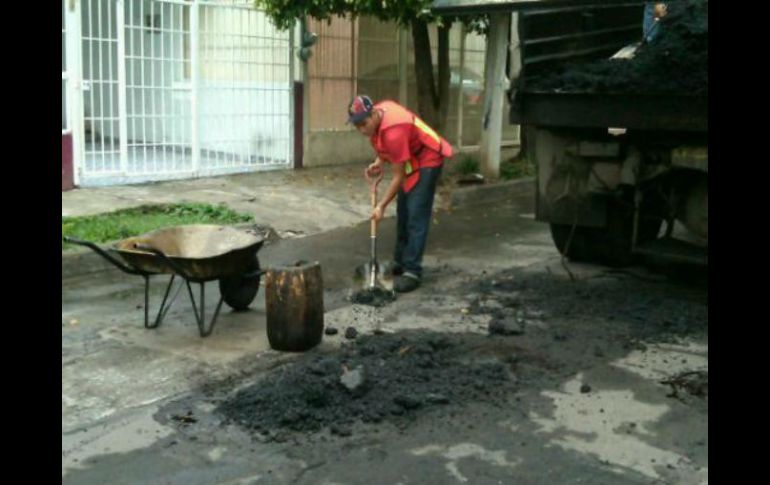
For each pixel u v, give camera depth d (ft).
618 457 13.88
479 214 35.47
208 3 36.60
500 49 38.75
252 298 21.36
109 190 33.27
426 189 23.26
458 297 22.99
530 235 31.48
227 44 37.83
